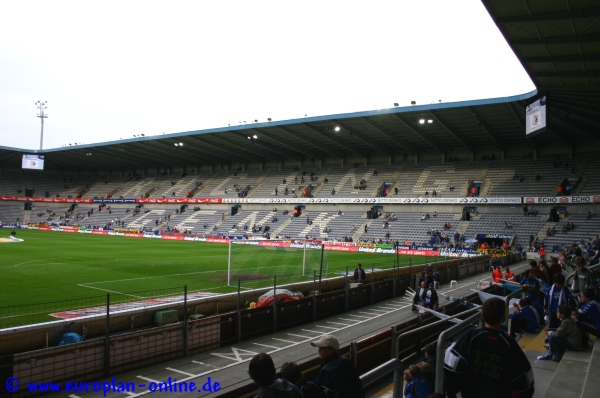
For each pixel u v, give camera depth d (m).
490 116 48.19
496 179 57.66
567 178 53.22
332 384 4.98
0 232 68.00
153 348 12.03
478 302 18.36
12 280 24.30
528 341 11.30
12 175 99.12
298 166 78.31
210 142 70.25
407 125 52.56
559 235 47.12
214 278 27.17
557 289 10.60
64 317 15.91
